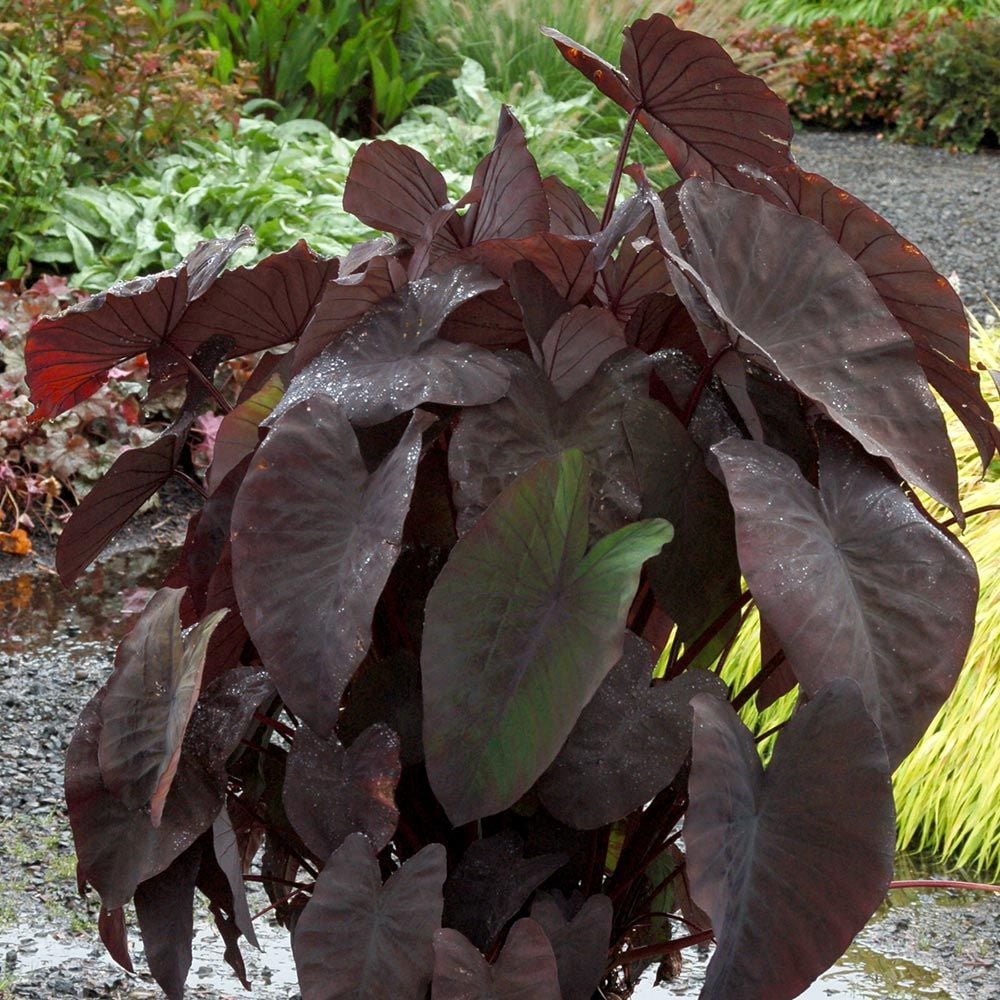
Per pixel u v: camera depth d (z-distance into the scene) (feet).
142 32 31.68
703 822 7.40
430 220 8.30
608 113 38.65
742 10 62.95
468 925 8.08
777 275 7.98
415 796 8.52
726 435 8.14
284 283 8.89
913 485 8.00
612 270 8.66
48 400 9.16
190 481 9.22
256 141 32.81
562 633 7.68
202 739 8.07
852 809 7.50
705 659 8.69
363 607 7.61
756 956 7.51
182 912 8.15
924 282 8.20
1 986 10.89
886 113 61.67
